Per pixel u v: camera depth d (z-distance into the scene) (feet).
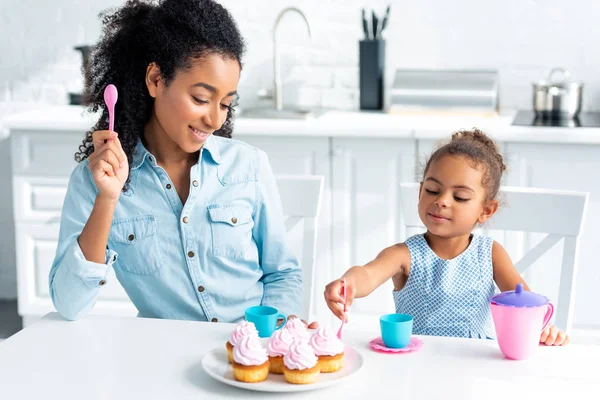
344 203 11.37
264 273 6.69
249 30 13.26
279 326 5.59
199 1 5.90
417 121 11.47
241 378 4.56
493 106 11.89
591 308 10.99
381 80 12.67
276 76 12.77
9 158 14.20
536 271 11.00
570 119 11.36
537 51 12.57
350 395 4.48
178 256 6.26
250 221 6.51
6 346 5.17
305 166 11.38
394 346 5.08
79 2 13.61
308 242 7.18
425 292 6.50
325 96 13.26
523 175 10.92
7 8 13.76
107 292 11.98
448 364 4.88
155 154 6.33
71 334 5.38
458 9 12.67
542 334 5.25
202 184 6.32
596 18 12.36
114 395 4.49
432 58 12.85
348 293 5.63
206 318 6.33
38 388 4.58
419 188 6.78
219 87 5.87
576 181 10.78
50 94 13.89
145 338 5.30
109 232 6.04
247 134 11.37
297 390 4.45
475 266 6.49
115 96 5.48
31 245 12.11
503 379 4.67
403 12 12.83
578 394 4.48
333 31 13.07
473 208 6.30
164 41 5.83
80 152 6.57
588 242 10.88
